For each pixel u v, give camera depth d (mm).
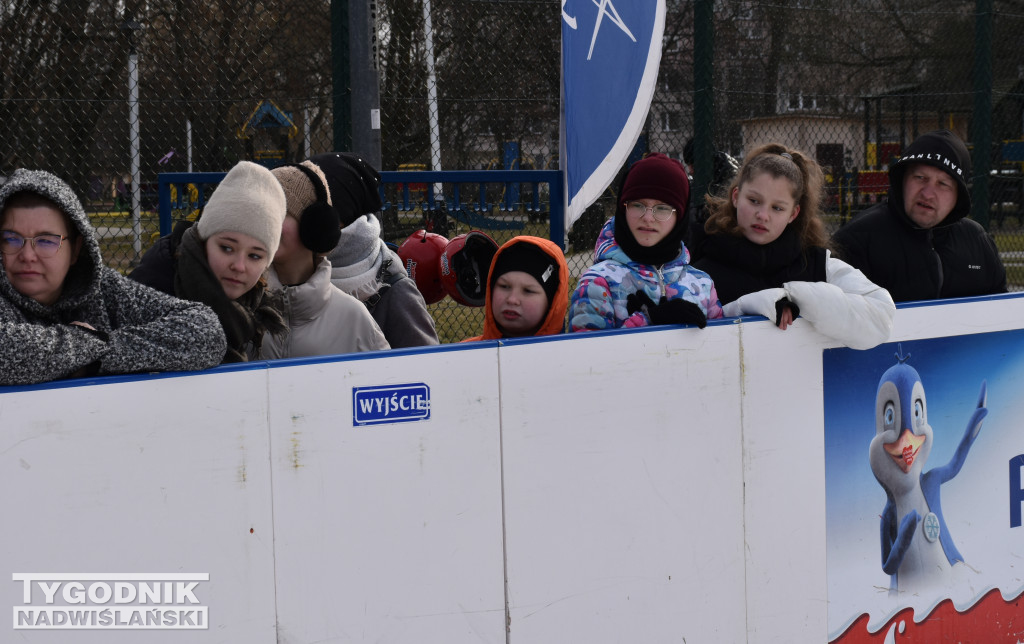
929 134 5375
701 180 9320
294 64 13406
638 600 4070
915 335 4770
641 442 4031
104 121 13805
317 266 4117
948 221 5457
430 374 3584
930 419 4867
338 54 8234
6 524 3000
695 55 9289
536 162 12812
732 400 4242
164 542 3211
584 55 6629
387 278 4855
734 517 4281
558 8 12859
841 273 4871
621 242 4473
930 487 4902
